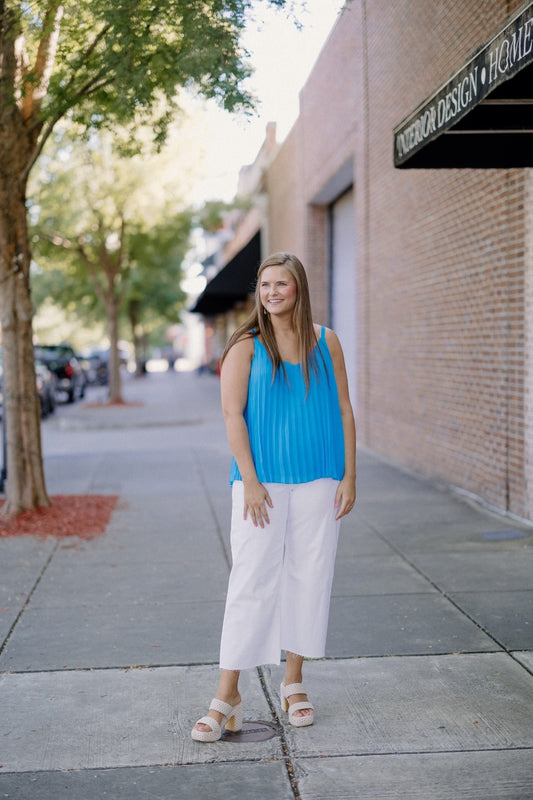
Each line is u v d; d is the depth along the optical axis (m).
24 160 7.86
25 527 7.77
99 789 3.20
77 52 7.02
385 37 11.25
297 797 3.12
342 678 4.23
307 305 3.51
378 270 12.37
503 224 7.81
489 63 4.51
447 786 3.18
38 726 3.74
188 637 4.87
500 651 4.55
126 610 5.41
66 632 4.99
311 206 17.14
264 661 3.56
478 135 5.99
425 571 6.16
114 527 7.95
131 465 12.23
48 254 22.00
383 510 8.38
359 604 5.43
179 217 23.09
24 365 8.23
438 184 9.54
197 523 8.09
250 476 3.44
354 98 13.09
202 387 36.50
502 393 8.01
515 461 7.78
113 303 24.27
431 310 9.99
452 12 8.55
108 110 7.55
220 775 3.30
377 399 12.73
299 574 3.57
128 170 19.67
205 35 6.07
